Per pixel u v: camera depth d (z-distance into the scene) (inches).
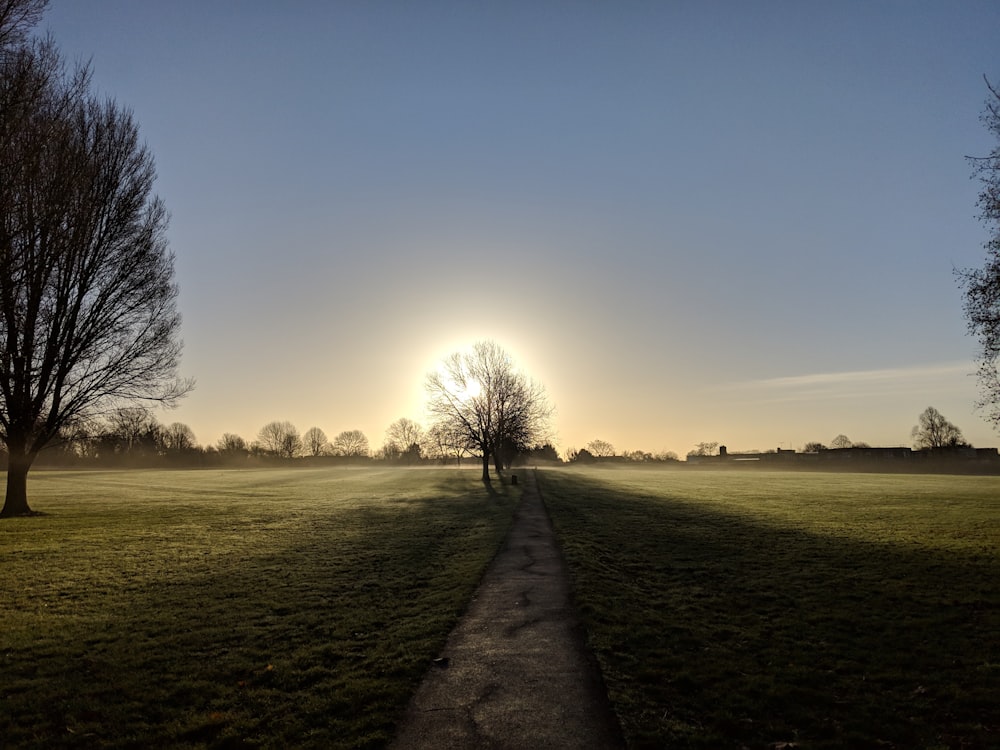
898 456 4928.6
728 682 337.1
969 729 285.4
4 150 879.1
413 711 299.7
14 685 337.4
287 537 904.9
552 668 357.4
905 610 488.7
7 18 805.9
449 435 2785.4
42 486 2284.7
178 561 708.0
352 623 452.1
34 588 572.4
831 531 933.8
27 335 1115.9
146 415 1321.4
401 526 1039.0
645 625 443.5
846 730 284.2
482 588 562.9
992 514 1139.3
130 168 1266.0
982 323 824.3
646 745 264.2
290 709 305.0
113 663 370.6
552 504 1440.7
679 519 1109.7
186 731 281.9
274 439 7303.2
